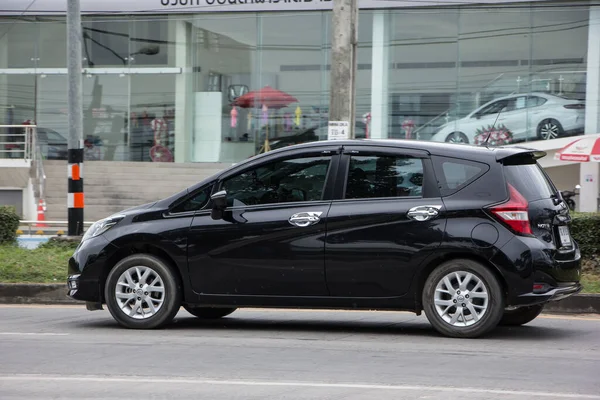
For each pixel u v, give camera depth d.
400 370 11.56
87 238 15.66
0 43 50.44
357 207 14.30
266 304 14.71
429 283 14.02
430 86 45.59
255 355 12.73
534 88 44.38
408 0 45.38
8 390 10.47
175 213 15.16
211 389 10.41
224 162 48.41
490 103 44.91
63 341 14.05
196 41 48.41
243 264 14.68
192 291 14.98
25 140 46.19
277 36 47.31
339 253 14.26
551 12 44.00
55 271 21.11
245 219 14.72
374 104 46.25
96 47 49.53
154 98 49.28
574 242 14.88
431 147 14.32
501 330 15.24
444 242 13.83
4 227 25.75
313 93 47.06
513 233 13.65
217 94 48.44
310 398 9.88
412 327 15.74
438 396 9.98
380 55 46.00
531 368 11.73
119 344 13.73
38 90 50.16
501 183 13.87
